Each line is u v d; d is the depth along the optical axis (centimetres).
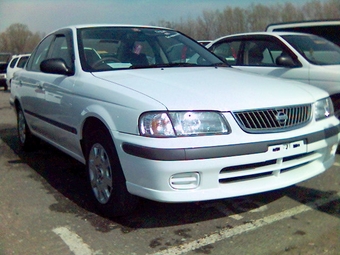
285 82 421
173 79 393
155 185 331
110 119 363
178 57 496
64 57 488
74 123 428
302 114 379
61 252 333
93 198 410
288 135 357
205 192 335
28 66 615
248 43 712
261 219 386
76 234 362
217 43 770
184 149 323
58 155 623
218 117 337
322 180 487
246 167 347
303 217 388
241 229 366
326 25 848
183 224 379
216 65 496
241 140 337
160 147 323
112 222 386
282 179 367
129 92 362
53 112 481
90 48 464
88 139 410
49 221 389
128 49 477
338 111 580
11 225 382
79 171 543
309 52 646
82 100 410
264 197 439
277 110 360
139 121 338
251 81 404
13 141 730
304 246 334
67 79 449
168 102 338
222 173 339
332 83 582
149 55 480
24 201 440
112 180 372
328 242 339
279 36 674
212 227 372
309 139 373
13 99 648
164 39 514
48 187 483
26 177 521
